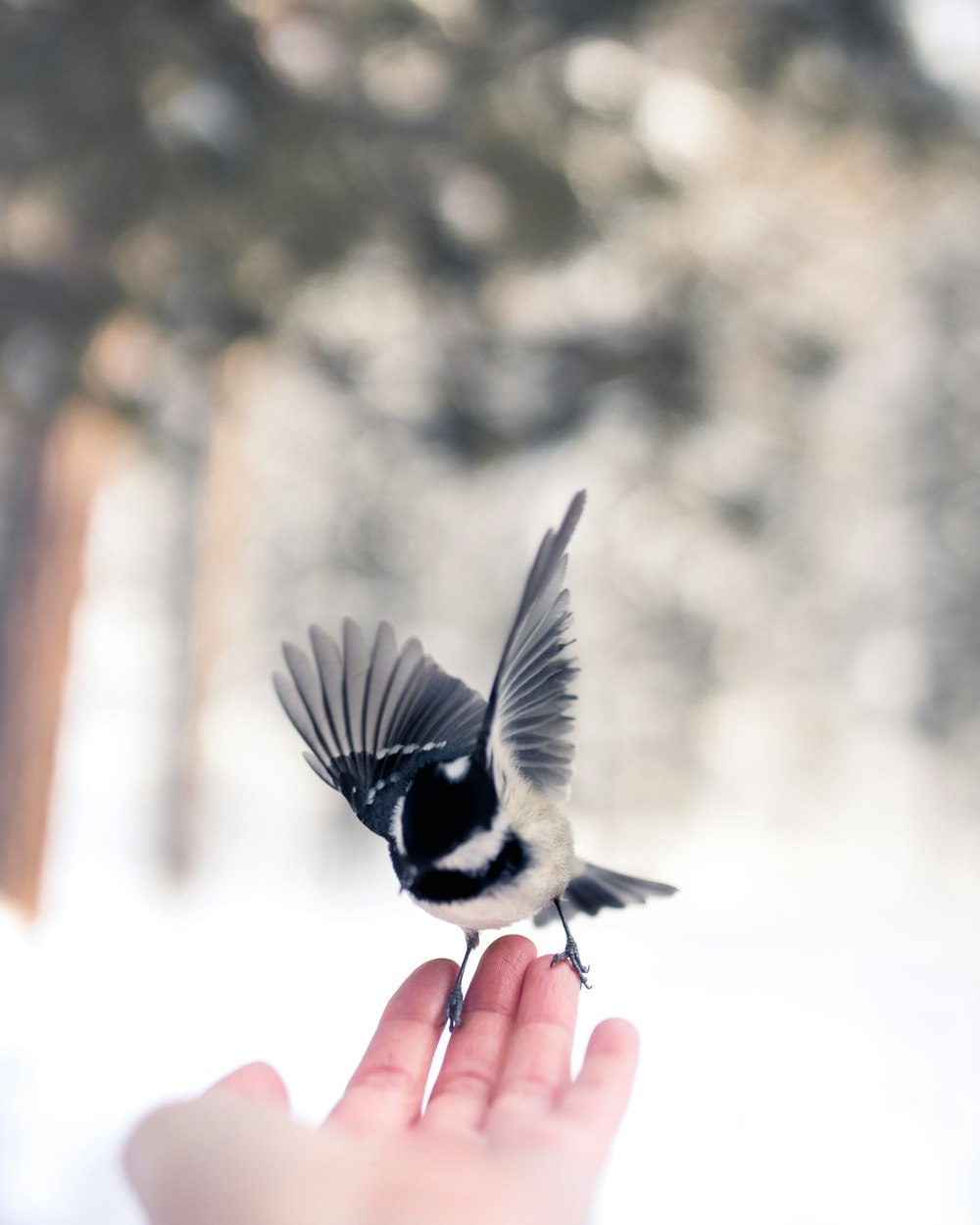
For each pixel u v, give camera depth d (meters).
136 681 5.12
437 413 2.15
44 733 2.24
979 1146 1.64
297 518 4.46
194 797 3.81
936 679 5.44
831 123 1.90
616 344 2.09
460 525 3.98
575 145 1.73
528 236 1.80
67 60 1.57
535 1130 0.85
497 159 1.71
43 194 1.65
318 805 4.85
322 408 3.28
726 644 4.42
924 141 1.95
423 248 1.87
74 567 2.26
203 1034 1.71
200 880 3.80
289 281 1.79
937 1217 1.39
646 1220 1.34
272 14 1.64
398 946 2.73
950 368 4.95
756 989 2.57
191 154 1.62
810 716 5.20
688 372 2.09
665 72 1.85
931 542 5.32
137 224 1.68
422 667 0.95
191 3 1.60
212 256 1.71
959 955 3.18
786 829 5.62
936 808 5.46
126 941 2.34
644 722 4.40
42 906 2.26
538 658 0.92
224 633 3.89
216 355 1.93
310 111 1.66
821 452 4.17
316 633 0.94
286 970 2.29
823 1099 1.83
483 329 2.06
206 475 3.65
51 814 2.26
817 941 3.34
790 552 4.29
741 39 1.84
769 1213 1.37
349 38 1.69
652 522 3.69
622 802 4.42
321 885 4.20
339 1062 1.67
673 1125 1.66
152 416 1.98
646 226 1.92
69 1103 1.36
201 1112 0.82
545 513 3.94
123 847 4.00
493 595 4.25
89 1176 1.22
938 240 3.99
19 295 1.76
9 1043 1.52
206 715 3.87
